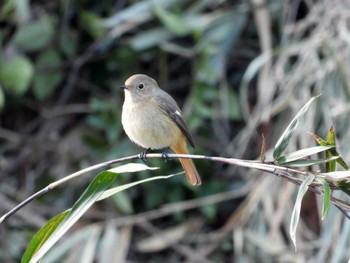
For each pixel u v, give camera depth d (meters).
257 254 11.01
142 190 12.46
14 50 12.78
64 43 13.05
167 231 12.07
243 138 11.45
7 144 13.33
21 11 12.36
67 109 13.23
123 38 13.05
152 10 12.27
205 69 12.11
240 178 12.30
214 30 12.36
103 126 12.52
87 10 13.23
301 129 10.60
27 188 12.91
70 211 5.96
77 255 10.88
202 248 11.84
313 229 11.21
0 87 11.92
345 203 5.67
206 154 12.48
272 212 10.91
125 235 11.45
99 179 6.01
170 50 12.40
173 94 13.23
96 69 13.35
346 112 10.47
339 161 5.95
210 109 12.39
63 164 12.95
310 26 12.27
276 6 12.45
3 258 12.11
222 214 12.42
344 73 10.66
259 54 13.04
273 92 11.29
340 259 9.80
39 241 6.15
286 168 5.61
